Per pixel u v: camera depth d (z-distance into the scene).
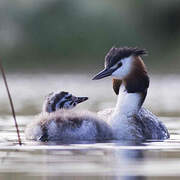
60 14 42.34
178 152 11.49
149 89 30.50
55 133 13.06
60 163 10.30
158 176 9.30
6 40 41.34
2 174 9.51
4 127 16.23
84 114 13.31
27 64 41.19
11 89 31.16
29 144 12.53
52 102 14.66
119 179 9.13
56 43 42.09
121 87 14.05
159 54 42.38
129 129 13.59
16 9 41.88
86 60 41.75
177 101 24.69
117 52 13.97
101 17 42.34
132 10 42.81
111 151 11.56
